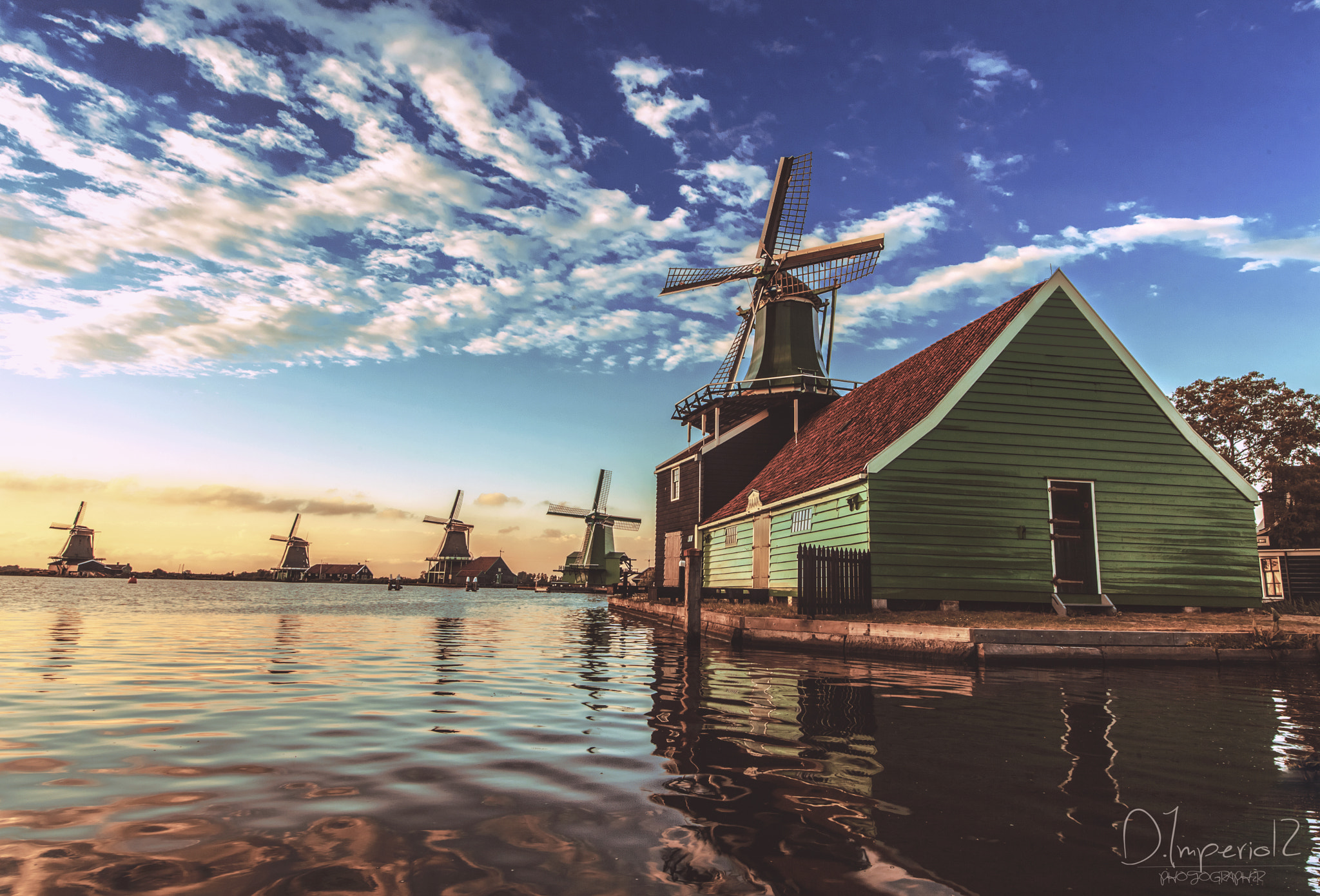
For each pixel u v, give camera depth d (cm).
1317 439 3061
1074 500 1625
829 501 1752
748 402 3086
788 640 1415
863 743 550
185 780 439
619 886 292
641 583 6309
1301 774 470
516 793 417
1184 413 3388
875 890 291
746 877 302
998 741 561
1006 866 319
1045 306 1650
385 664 1095
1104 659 1134
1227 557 1619
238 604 4253
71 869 303
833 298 3356
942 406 1580
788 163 3534
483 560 16562
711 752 518
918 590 1512
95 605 3406
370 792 416
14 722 612
